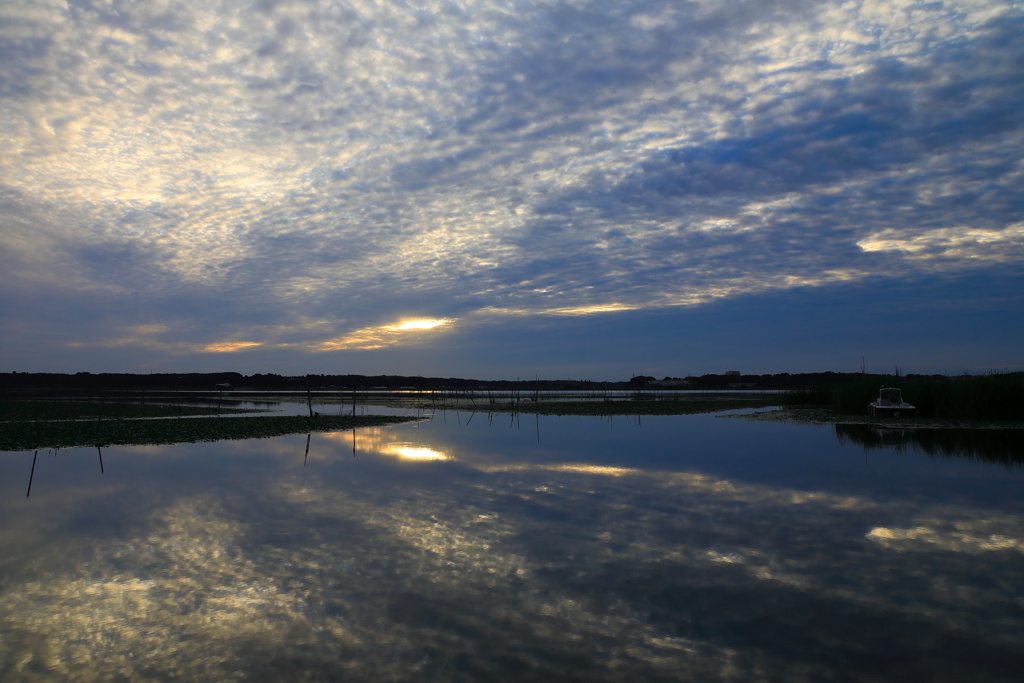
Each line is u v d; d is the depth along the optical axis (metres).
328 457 21.39
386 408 58.16
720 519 12.09
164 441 27.20
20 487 15.95
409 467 18.84
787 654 6.46
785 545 10.34
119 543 10.70
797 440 25.53
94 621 7.50
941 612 7.49
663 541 10.62
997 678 5.92
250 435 29.89
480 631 7.07
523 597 8.09
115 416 43.16
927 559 9.53
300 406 61.78
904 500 13.63
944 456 20.19
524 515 12.48
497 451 22.75
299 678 6.06
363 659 6.42
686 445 24.16
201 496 14.55
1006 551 9.90
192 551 10.20
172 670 6.27
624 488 15.21
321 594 8.26
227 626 7.30
